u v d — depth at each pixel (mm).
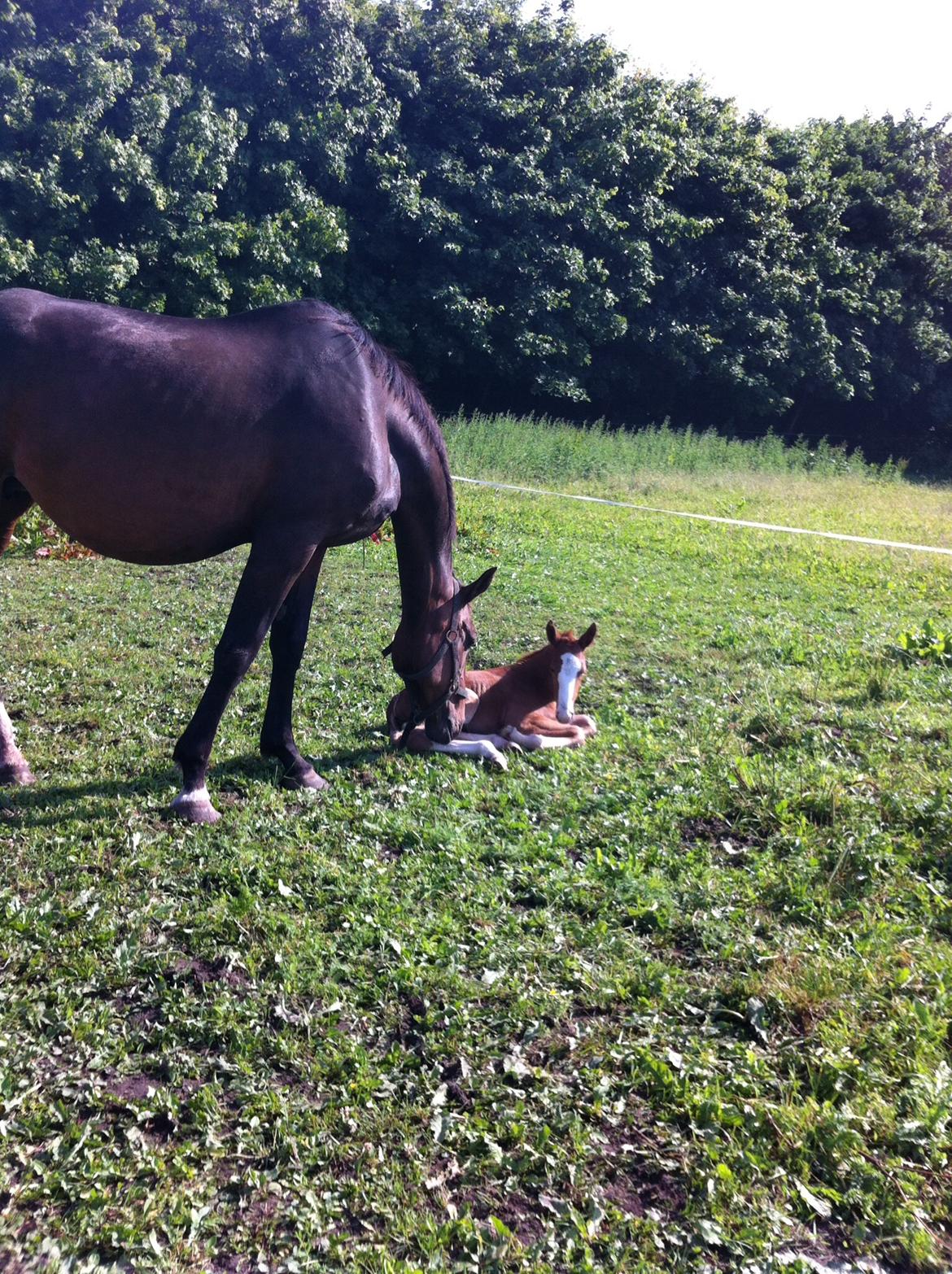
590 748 6133
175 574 10930
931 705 6730
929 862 4574
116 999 3553
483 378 30797
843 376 34562
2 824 4719
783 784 5207
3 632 8133
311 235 24656
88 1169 2777
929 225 38156
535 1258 2553
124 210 23203
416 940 3883
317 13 25906
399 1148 2912
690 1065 3205
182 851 4551
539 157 28484
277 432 4664
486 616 9781
